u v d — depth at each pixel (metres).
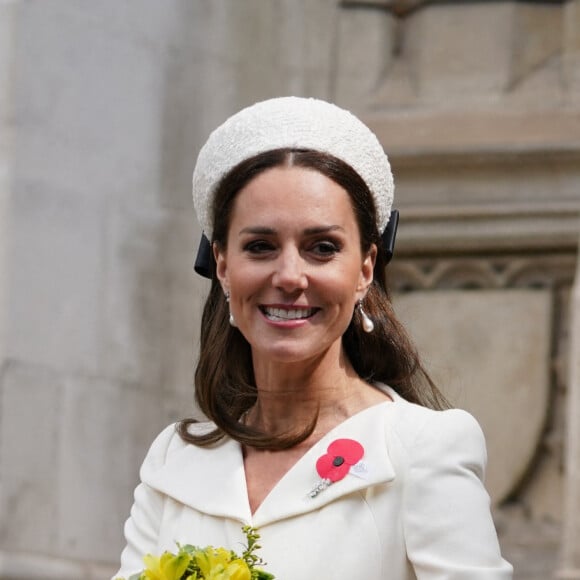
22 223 14.95
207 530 7.76
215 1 15.97
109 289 15.16
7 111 15.07
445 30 16.83
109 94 15.39
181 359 15.36
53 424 14.80
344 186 7.72
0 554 14.44
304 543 7.51
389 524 7.51
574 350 13.78
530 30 16.70
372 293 8.23
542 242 16.08
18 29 15.17
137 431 15.09
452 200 16.33
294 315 7.69
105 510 14.88
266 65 16.22
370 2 16.94
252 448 8.04
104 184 15.25
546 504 15.77
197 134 15.69
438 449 7.59
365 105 16.77
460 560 7.39
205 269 8.34
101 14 15.45
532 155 16.14
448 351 16.16
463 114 16.50
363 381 8.20
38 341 14.87
